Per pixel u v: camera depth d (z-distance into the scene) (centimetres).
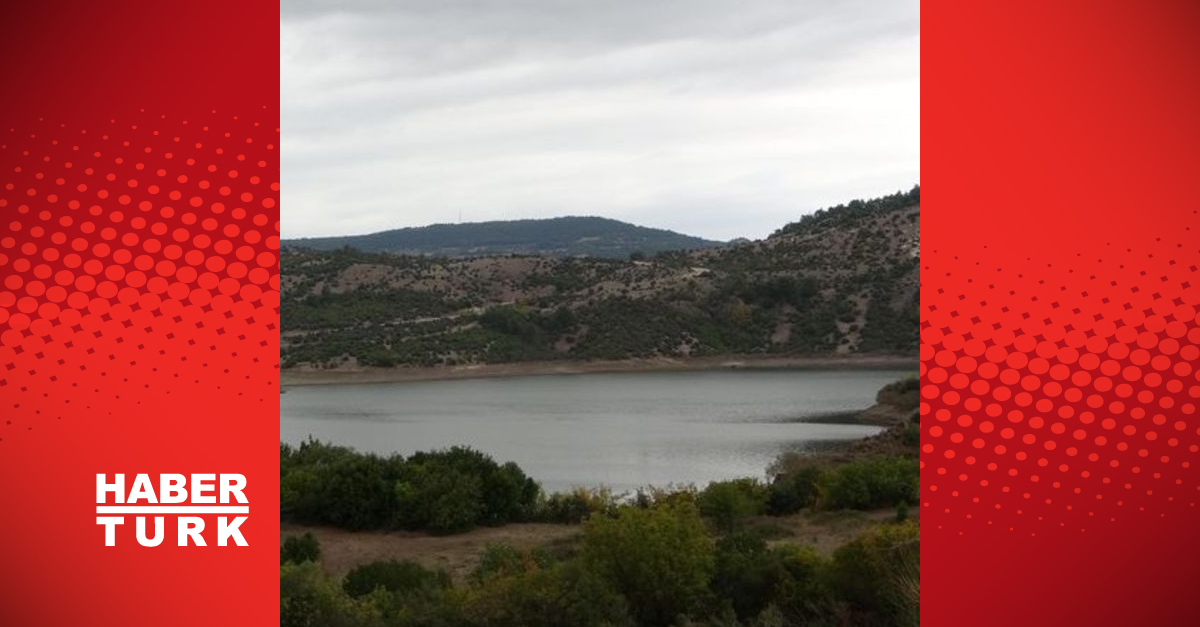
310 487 2788
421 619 1377
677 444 5503
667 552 1514
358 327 12525
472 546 2445
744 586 1541
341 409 8262
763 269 13562
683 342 12150
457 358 11625
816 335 11888
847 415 6938
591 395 9162
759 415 7088
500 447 5562
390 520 2708
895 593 1420
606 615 1409
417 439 6128
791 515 2839
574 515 2850
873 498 2777
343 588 1709
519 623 1367
